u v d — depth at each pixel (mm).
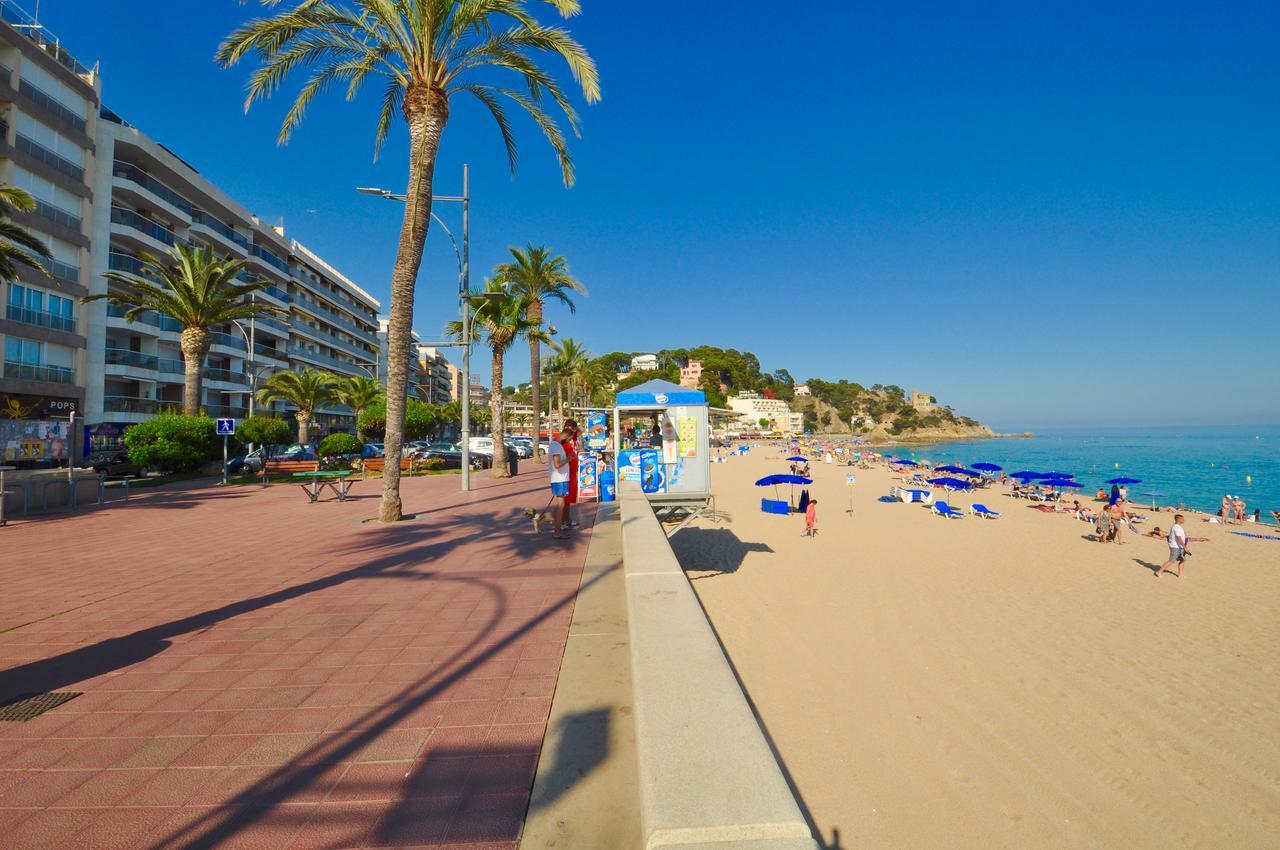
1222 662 8172
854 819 4652
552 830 2066
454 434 82000
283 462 25172
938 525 21359
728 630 9156
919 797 4961
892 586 12094
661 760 1545
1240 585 12938
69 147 29938
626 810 2176
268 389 46250
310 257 60406
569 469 8633
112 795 2441
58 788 2496
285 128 11938
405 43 11031
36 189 28125
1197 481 49469
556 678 3553
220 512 12875
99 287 32594
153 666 3895
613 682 3447
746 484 38781
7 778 2576
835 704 6648
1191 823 4723
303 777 2541
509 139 13430
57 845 2125
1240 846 4465
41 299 28406
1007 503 30125
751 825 1269
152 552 8102
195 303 25016
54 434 27953
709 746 1615
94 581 6371
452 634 4434
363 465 25062
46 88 28594
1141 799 5023
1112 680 7488
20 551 8250
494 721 3012
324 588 5930
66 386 29328
